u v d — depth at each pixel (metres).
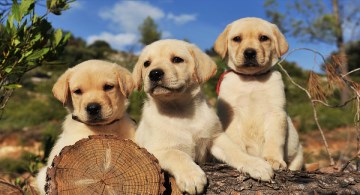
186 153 0.84
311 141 2.70
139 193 0.74
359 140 1.10
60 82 0.93
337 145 2.53
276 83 1.02
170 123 0.86
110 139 0.77
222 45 1.08
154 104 0.88
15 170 1.96
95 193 0.74
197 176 0.76
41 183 0.91
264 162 0.80
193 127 0.87
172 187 0.79
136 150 0.76
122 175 0.75
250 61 1.01
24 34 0.90
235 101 1.02
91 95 0.89
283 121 0.99
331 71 1.09
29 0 0.88
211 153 0.90
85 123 0.90
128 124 0.94
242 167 0.80
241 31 1.05
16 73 0.95
